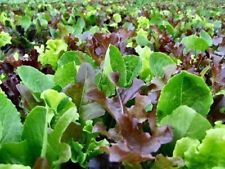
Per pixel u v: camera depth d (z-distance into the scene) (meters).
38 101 0.41
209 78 0.60
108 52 0.48
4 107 0.33
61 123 0.31
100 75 0.47
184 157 0.31
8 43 0.93
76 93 0.42
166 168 0.30
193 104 0.38
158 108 0.38
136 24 1.43
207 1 4.14
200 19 1.60
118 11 1.90
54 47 0.79
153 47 0.91
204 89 0.37
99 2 2.69
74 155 0.35
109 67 0.47
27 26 1.20
